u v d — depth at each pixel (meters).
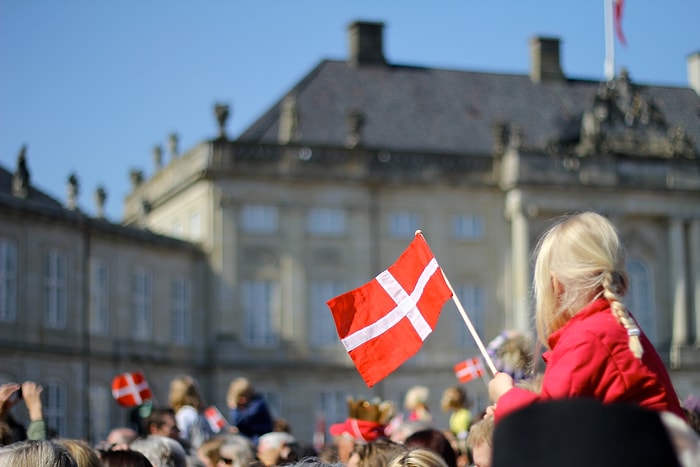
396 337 14.60
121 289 95.62
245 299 104.69
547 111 120.94
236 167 104.88
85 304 90.88
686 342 114.50
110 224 94.38
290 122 107.88
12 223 84.25
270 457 28.58
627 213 114.25
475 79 122.06
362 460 16.28
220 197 104.31
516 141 111.62
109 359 93.25
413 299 14.62
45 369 86.00
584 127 115.31
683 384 113.88
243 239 104.94
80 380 89.62
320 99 114.56
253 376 103.56
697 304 115.25
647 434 6.25
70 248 89.75
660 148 116.12
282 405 104.31
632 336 9.59
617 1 101.56
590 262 10.10
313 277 106.69
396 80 118.75
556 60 125.12
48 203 94.19
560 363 9.67
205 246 104.38
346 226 108.12
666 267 116.12
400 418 49.03
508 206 111.69
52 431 28.45
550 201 111.50
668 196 115.56
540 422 6.32
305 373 104.94
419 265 14.65
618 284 10.12
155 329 99.69
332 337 106.88
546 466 6.22
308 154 107.38
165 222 112.19
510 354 24.50
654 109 116.94
